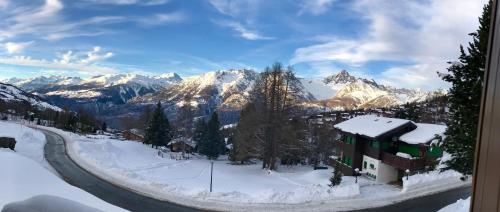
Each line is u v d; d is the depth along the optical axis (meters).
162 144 65.75
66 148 45.03
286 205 22.09
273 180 34.62
